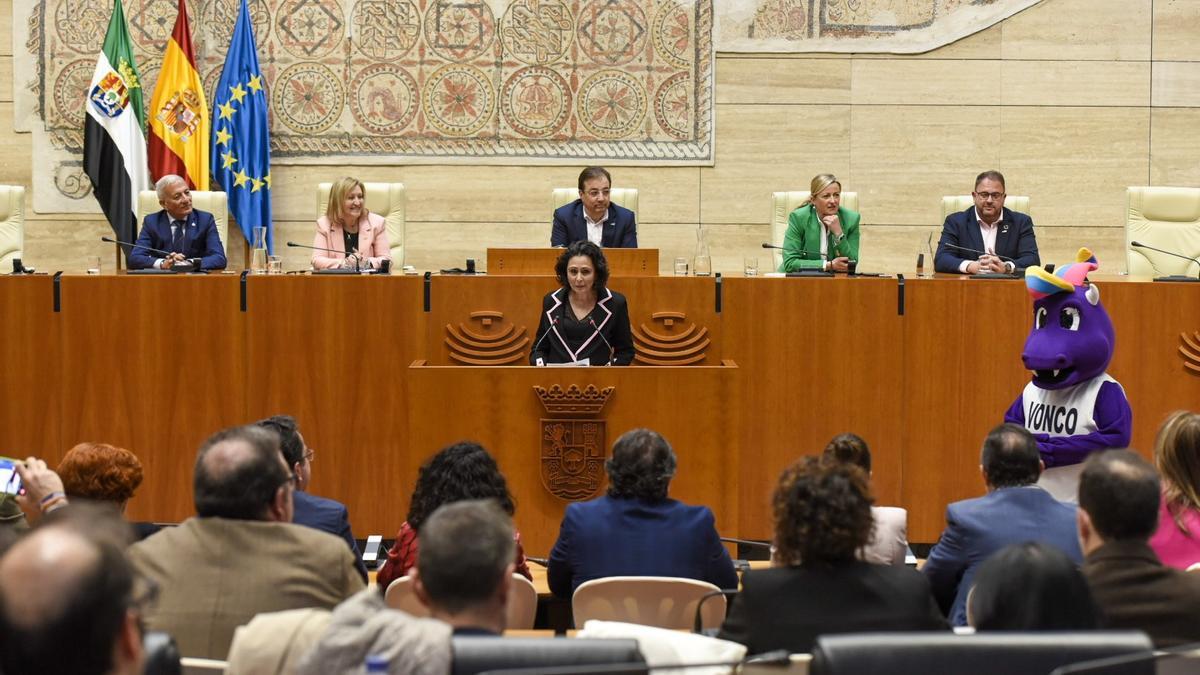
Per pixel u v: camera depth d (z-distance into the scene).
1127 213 7.83
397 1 8.92
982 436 5.91
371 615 1.99
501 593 2.18
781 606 2.59
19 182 8.89
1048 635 1.92
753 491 5.93
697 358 5.84
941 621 2.61
